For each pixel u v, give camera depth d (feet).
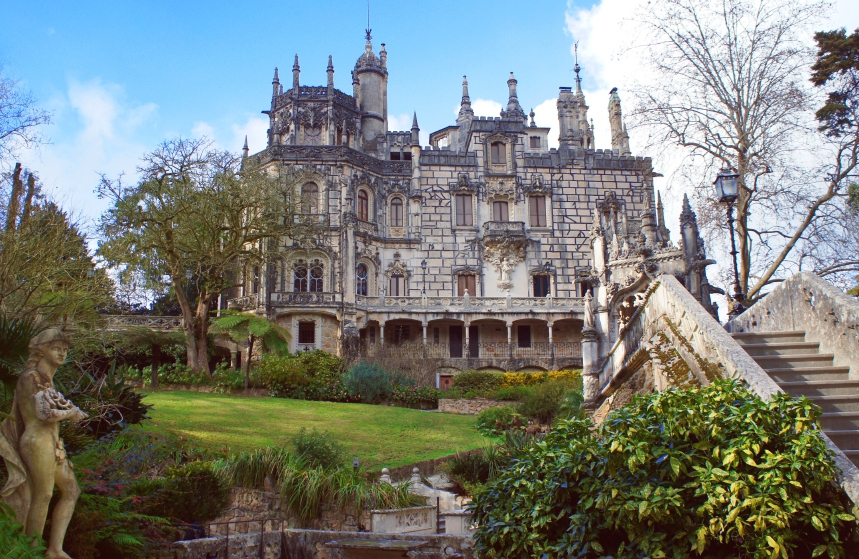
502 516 34.22
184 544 41.70
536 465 34.32
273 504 58.13
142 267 136.98
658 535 28.25
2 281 65.46
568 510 32.01
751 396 30.04
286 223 158.20
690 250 82.58
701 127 91.71
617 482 29.73
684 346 46.26
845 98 94.79
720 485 27.61
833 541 26.61
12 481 27.17
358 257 187.52
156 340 126.00
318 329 172.65
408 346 176.96
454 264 196.85
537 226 201.98
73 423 42.37
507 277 196.44
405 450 84.17
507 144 205.77
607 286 84.53
